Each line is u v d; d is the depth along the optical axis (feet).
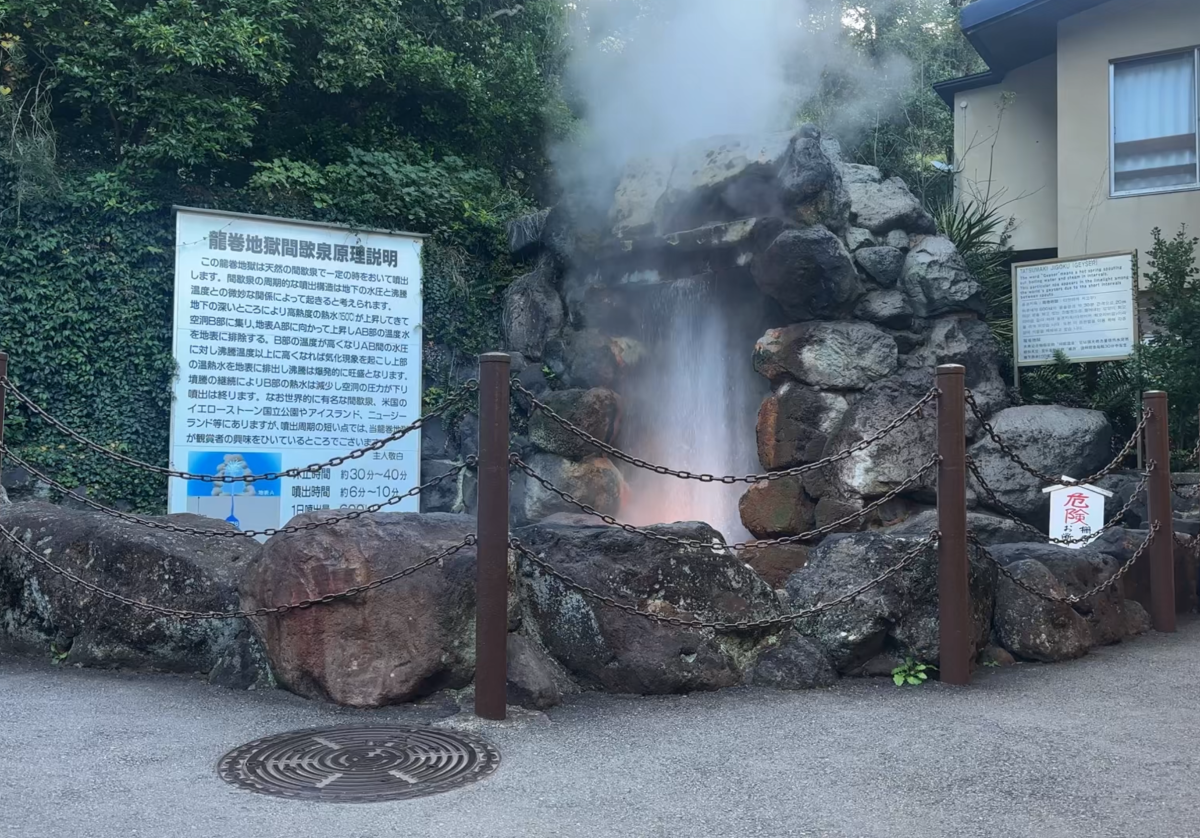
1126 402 31.53
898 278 30.73
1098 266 31.48
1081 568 21.27
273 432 34.19
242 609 17.92
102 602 18.97
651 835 10.69
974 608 19.13
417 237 37.58
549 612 17.58
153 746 13.96
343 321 35.81
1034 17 43.16
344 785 12.39
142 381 32.83
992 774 12.71
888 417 27.68
